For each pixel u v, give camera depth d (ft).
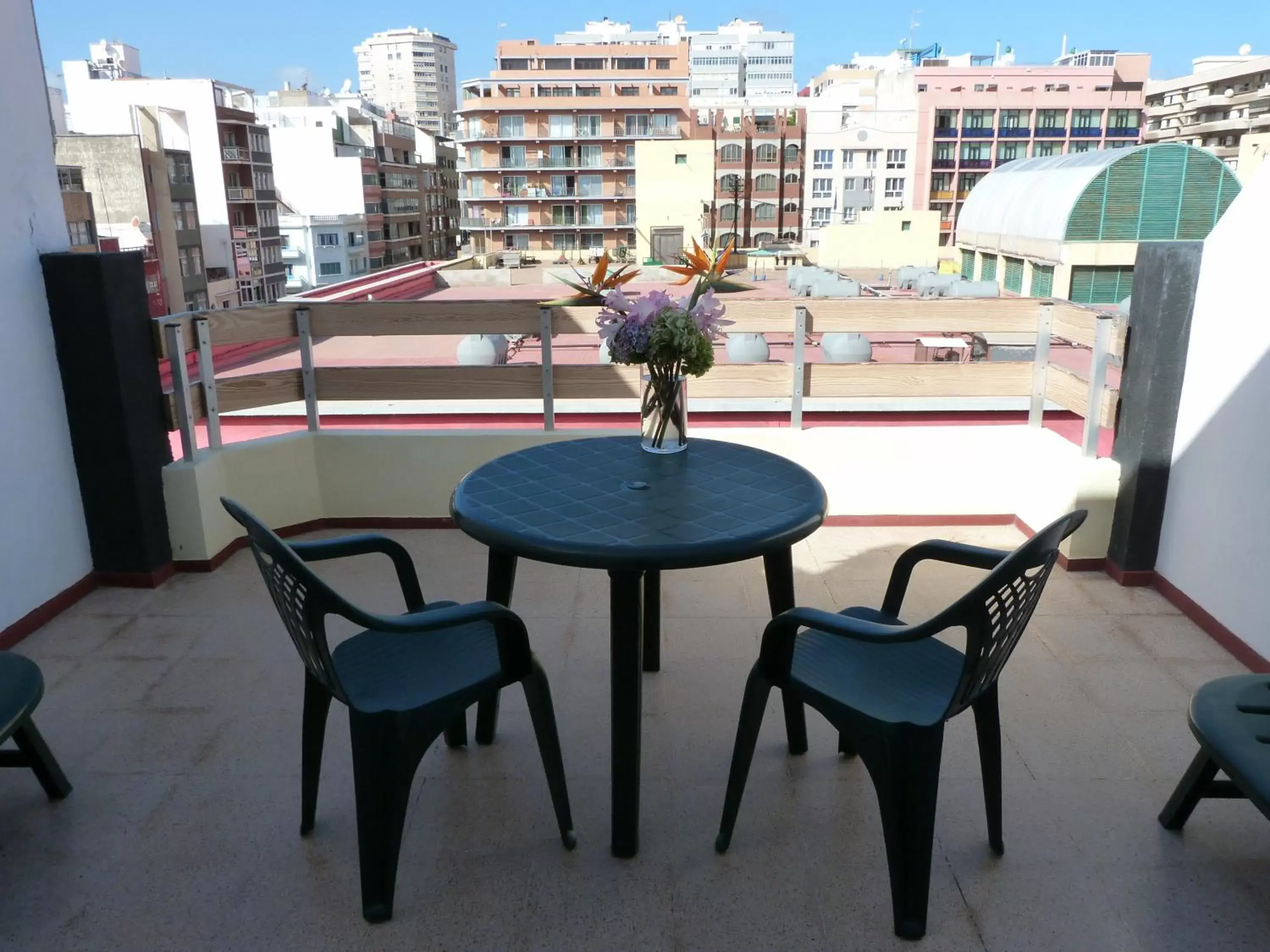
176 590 11.52
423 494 13.66
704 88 589.73
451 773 7.77
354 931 6.00
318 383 13.50
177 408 11.78
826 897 6.28
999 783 6.52
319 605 5.39
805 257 125.18
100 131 180.96
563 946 5.86
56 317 10.71
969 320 13.12
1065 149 250.57
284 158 241.96
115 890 6.40
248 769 7.82
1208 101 262.88
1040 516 12.76
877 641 5.55
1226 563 9.86
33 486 10.48
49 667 9.60
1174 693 8.96
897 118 242.37
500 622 6.19
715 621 10.68
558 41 452.76
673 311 8.05
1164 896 6.28
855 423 20.13
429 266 63.72
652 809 7.26
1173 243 10.49
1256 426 9.34
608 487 7.60
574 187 252.01
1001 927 6.00
